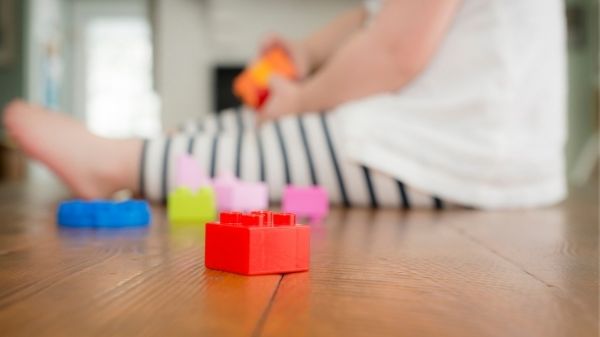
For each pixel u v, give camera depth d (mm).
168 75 2365
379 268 435
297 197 747
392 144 830
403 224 671
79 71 3365
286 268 416
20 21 2809
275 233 413
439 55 843
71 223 631
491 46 820
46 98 3025
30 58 2820
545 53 861
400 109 837
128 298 338
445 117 833
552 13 871
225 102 2609
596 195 1305
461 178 837
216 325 282
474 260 467
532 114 861
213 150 858
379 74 853
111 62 3389
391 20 841
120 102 3416
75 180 837
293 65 1011
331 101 878
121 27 3367
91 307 316
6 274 406
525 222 699
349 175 839
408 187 829
